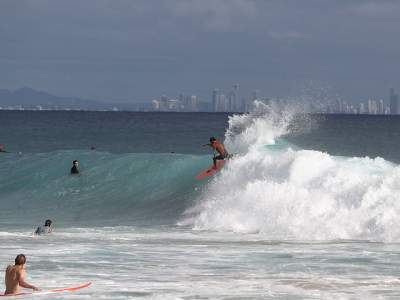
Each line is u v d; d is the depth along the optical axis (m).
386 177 80.25
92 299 45.47
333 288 48.94
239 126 120.88
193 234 79.06
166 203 102.75
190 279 52.50
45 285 50.19
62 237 76.00
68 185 119.31
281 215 80.81
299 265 58.78
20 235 77.31
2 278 52.84
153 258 62.00
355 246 69.06
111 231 82.56
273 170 91.00
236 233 79.62
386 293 47.25
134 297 46.03
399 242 71.81
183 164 115.44
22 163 136.38
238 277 53.28
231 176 95.44
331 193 81.38
